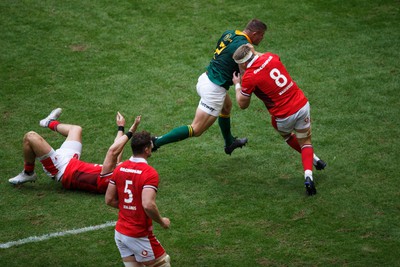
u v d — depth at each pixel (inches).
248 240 1047.0
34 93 1552.7
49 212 1139.9
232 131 1409.9
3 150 1346.0
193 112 1478.8
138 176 876.6
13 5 1882.4
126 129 1416.1
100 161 1304.1
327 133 1374.3
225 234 1065.5
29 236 1070.4
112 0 1925.4
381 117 1423.5
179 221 1106.1
